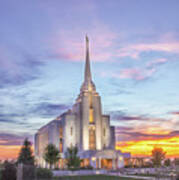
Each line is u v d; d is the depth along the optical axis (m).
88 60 136.25
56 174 78.62
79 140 121.44
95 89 129.88
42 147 147.50
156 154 103.50
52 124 130.12
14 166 39.66
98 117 125.25
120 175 73.44
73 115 124.56
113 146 132.25
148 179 55.91
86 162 110.31
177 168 62.62
